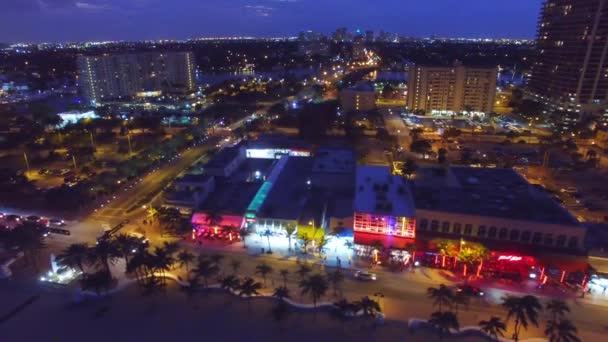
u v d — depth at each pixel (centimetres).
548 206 10062
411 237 10062
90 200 13912
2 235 10594
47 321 8306
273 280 9494
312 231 10769
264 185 13538
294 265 10075
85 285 8844
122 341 7725
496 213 9656
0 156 19238
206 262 9112
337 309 8319
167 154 18462
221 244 11112
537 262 8988
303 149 17825
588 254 9338
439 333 7588
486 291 8925
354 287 9194
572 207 13000
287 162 15912
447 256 9550
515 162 17038
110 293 9169
